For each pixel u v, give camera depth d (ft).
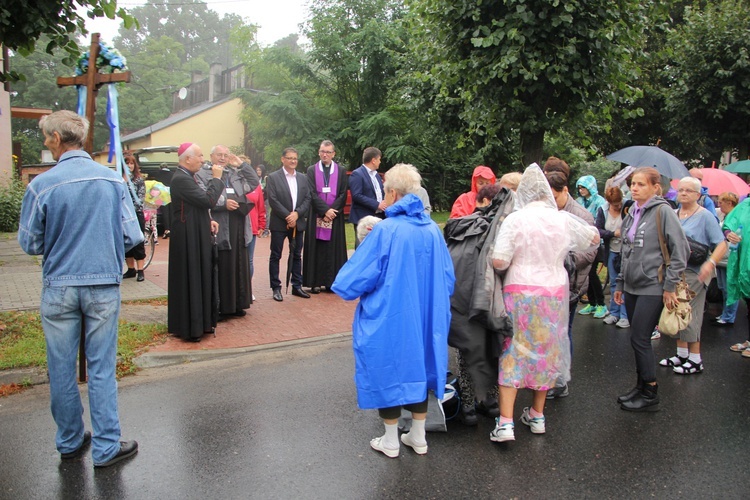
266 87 80.59
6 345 17.33
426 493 10.31
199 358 17.60
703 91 42.88
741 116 43.70
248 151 91.76
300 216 24.77
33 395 14.61
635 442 12.49
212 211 19.90
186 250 18.16
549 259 11.91
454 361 17.92
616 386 15.99
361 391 11.02
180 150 18.21
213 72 106.01
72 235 10.37
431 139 60.85
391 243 10.89
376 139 66.28
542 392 12.58
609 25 22.43
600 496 10.32
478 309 11.69
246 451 11.75
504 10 22.67
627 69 25.57
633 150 23.90
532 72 21.80
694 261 17.03
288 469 11.07
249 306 22.12
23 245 10.43
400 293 10.84
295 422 13.20
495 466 11.32
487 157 49.08
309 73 72.28
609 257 23.12
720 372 17.42
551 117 24.48
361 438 12.44
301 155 67.82
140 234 11.28
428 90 48.73
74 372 10.94
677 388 15.96
